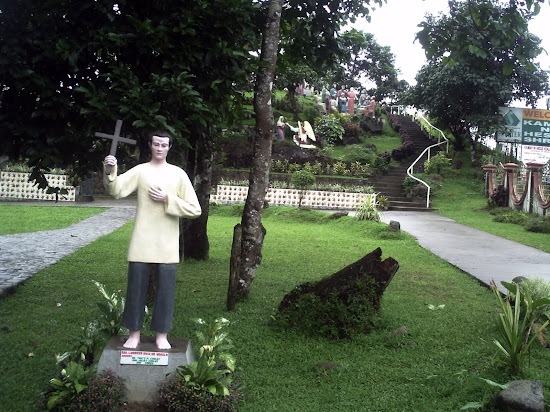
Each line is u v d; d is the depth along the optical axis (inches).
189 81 231.9
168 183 152.3
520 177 857.5
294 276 359.6
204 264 393.1
